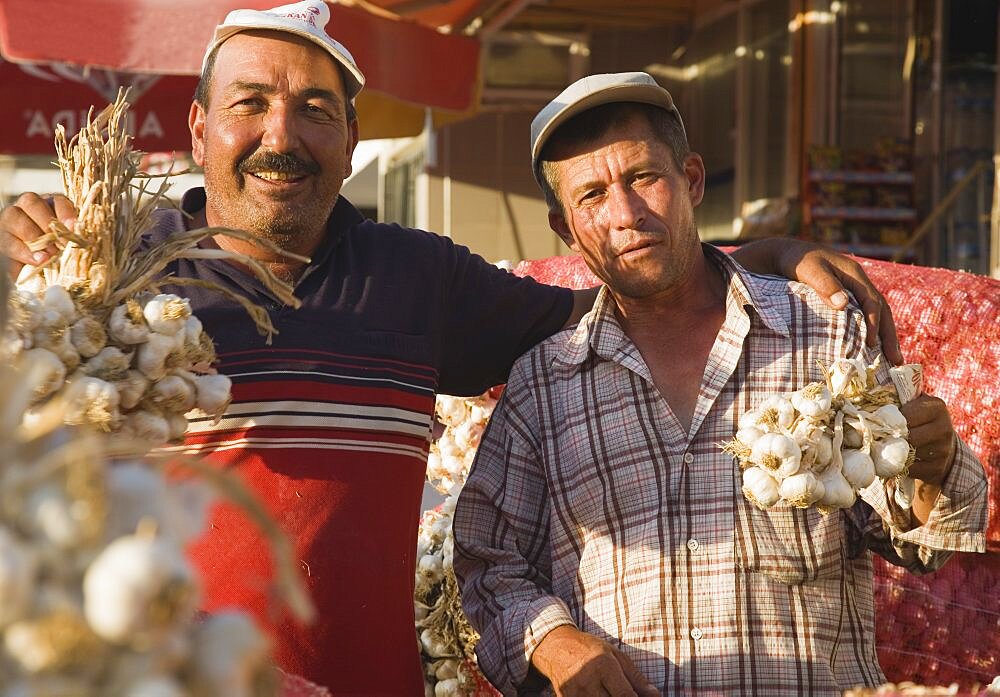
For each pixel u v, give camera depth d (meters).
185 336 1.74
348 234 2.36
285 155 2.19
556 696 2.06
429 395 2.29
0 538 0.81
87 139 1.78
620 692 1.97
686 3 8.24
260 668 0.96
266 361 2.18
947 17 7.50
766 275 2.33
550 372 2.30
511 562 2.27
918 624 2.71
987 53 7.51
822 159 7.35
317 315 2.23
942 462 1.98
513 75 8.67
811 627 2.05
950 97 7.50
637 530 2.13
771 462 1.81
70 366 1.65
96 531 0.84
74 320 1.67
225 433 2.16
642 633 2.09
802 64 7.62
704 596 2.06
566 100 2.17
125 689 0.82
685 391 2.20
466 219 8.95
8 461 0.90
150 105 6.37
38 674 0.81
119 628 0.80
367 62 5.29
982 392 2.58
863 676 2.10
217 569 2.09
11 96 6.34
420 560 2.73
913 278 2.76
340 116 2.27
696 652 2.05
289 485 2.14
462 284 2.41
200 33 4.93
